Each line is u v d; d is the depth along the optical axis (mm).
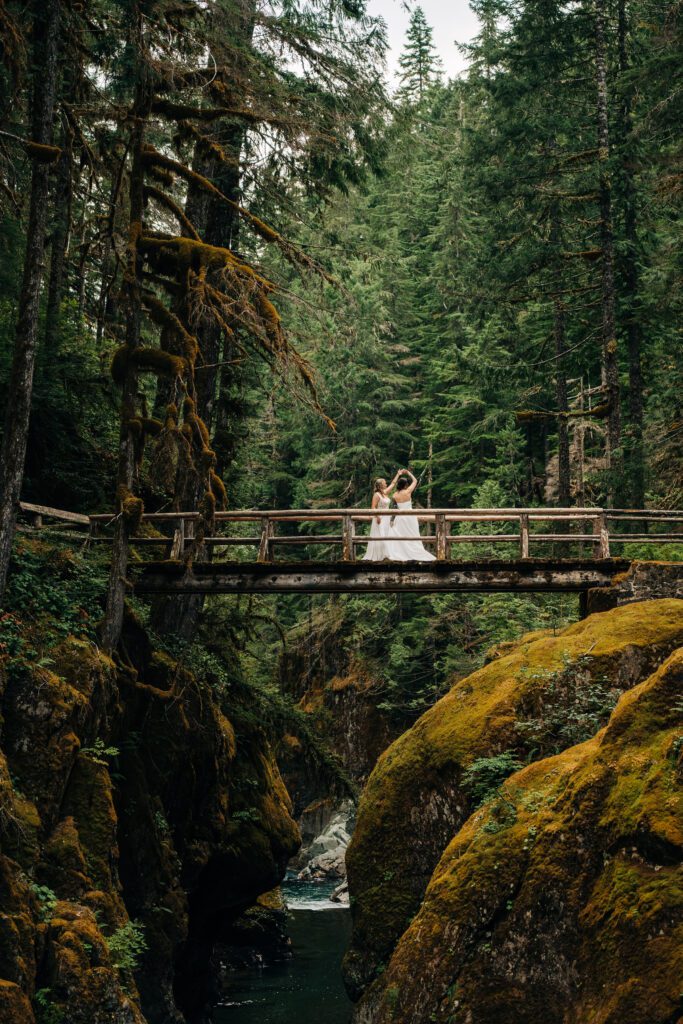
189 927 17234
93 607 15641
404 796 14398
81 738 13680
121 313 24656
